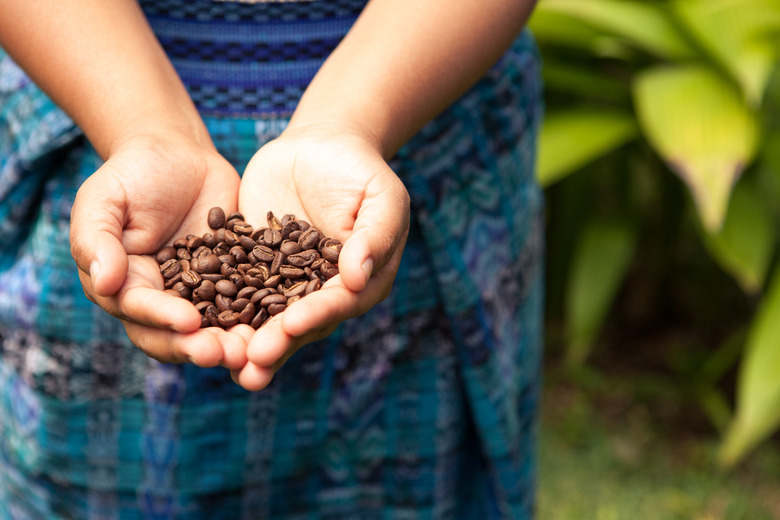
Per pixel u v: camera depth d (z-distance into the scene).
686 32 1.34
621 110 1.54
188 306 0.69
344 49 0.77
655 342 1.77
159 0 0.78
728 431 1.46
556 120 1.48
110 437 0.81
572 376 1.65
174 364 0.79
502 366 0.85
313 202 0.76
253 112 0.79
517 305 0.88
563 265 1.73
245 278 0.76
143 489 0.82
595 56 1.53
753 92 1.17
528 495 0.93
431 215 0.80
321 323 0.68
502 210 0.84
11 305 0.81
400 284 0.81
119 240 0.71
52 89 0.77
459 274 0.81
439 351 0.83
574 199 1.63
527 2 0.78
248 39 0.78
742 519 1.25
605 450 1.43
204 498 0.82
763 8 1.25
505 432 0.84
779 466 1.38
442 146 0.80
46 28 0.76
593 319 1.54
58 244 0.80
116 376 0.80
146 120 0.75
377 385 0.82
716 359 1.55
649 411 1.55
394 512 0.86
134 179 0.73
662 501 1.29
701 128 1.21
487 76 0.83
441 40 0.76
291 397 0.81
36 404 0.81
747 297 1.78
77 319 0.80
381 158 0.74
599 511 1.27
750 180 1.41
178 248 0.77
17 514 0.86
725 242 1.34
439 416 0.84
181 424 0.80
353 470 0.84
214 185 0.77
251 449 0.81
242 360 0.69
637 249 1.82
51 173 0.80
